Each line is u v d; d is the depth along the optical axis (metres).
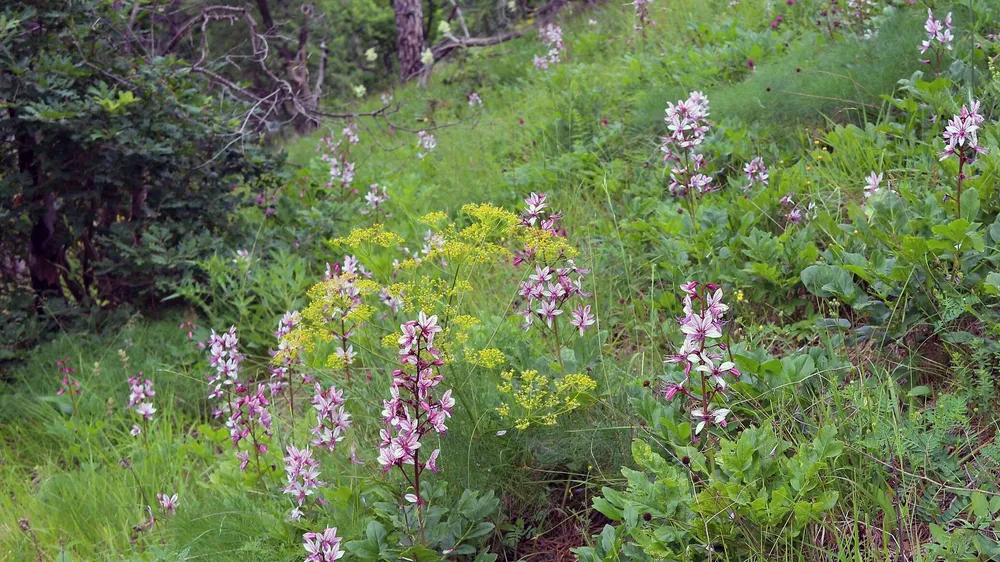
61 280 6.46
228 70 15.95
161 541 3.58
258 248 6.14
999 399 2.71
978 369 2.84
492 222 3.21
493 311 4.41
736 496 2.37
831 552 2.43
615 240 4.63
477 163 7.36
